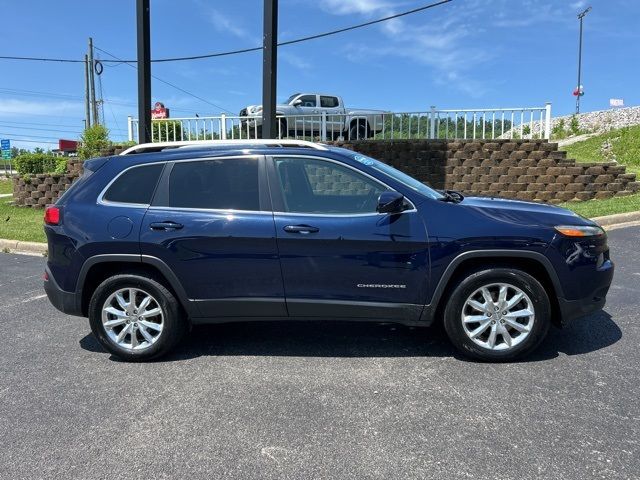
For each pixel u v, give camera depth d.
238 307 4.25
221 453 2.97
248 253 4.15
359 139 13.12
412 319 4.16
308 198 4.24
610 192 11.77
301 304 4.18
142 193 4.38
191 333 5.07
